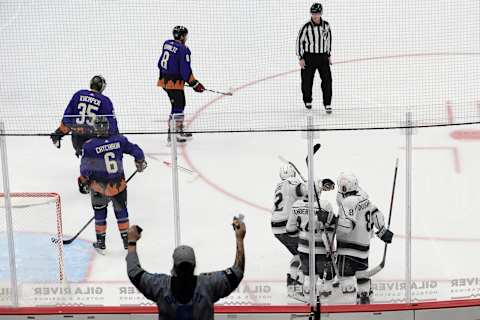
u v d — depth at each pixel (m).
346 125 18.33
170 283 11.28
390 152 18.11
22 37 36.25
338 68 32.44
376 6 37.47
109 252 18.05
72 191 21.23
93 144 17.47
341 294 16.38
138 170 18.27
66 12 37.84
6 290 16.05
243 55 33.91
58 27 36.66
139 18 37.22
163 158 21.56
